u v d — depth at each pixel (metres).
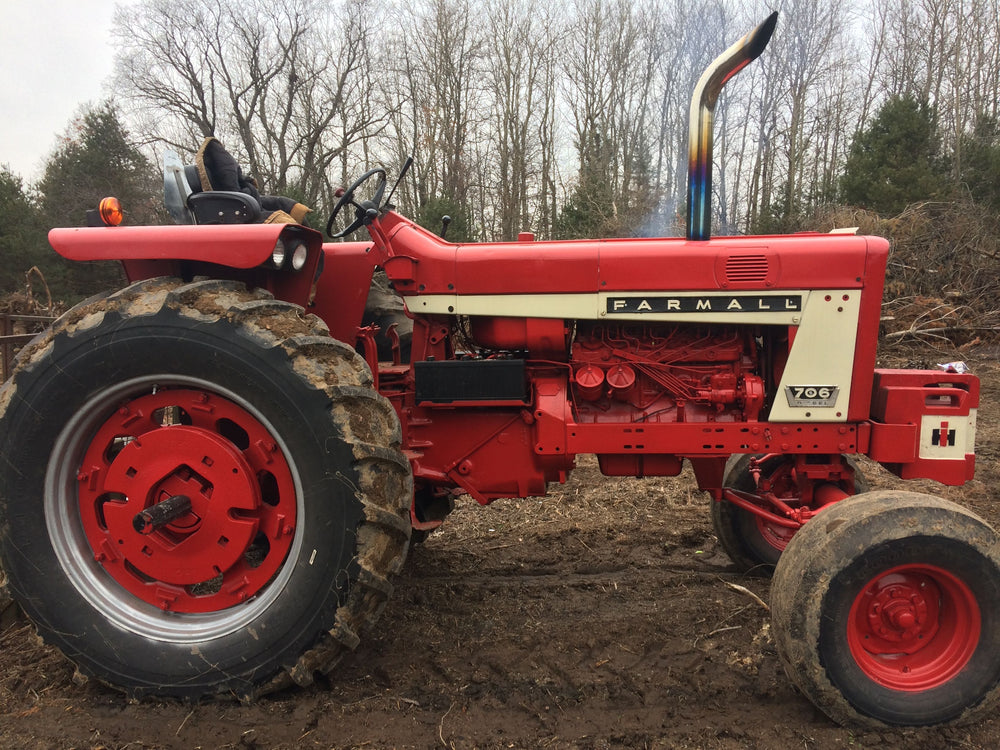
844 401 2.31
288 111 25.88
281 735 1.91
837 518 1.94
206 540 2.06
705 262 2.29
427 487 2.82
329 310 2.66
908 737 1.90
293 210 3.23
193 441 2.04
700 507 3.93
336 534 1.95
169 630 2.08
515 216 23.48
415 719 1.99
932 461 2.28
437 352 2.53
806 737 1.89
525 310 2.38
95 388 2.01
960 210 11.31
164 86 26.05
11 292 17.50
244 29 25.28
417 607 2.75
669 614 2.64
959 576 1.87
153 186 22.67
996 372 8.05
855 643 1.93
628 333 2.47
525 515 3.88
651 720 1.98
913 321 9.78
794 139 22.48
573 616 2.67
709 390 2.40
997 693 1.90
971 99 22.39
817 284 2.26
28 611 2.06
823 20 22.88
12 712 2.05
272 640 1.99
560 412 2.41
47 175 21.62
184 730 1.94
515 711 2.04
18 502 2.03
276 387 1.93
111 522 2.10
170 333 1.95
